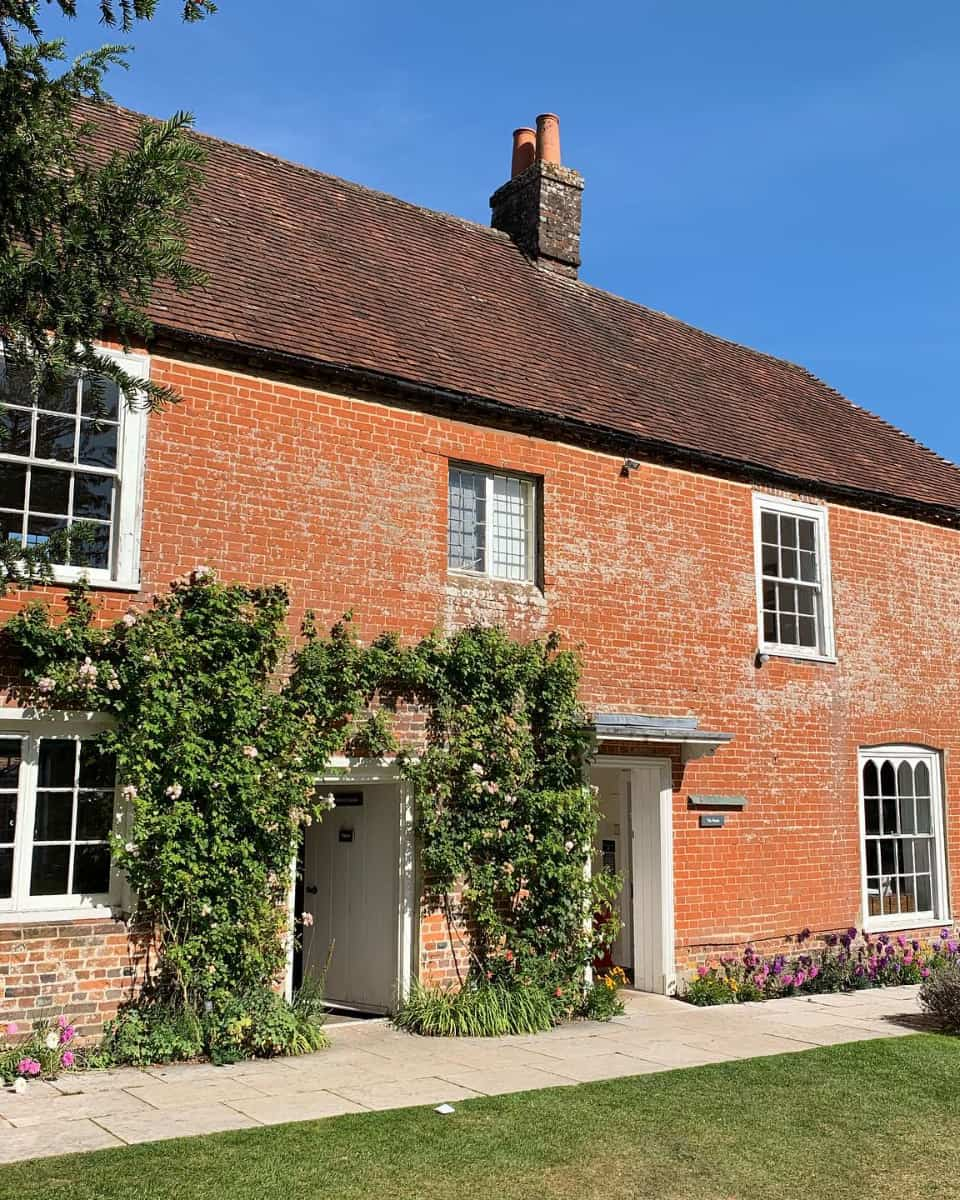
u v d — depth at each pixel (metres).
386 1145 6.23
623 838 12.39
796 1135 6.66
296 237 12.21
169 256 4.73
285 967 9.03
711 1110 7.15
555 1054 8.83
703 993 11.48
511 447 11.32
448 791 10.10
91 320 4.58
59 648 8.27
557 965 10.44
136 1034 8.16
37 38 4.75
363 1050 8.83
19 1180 5.52
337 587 9.88
